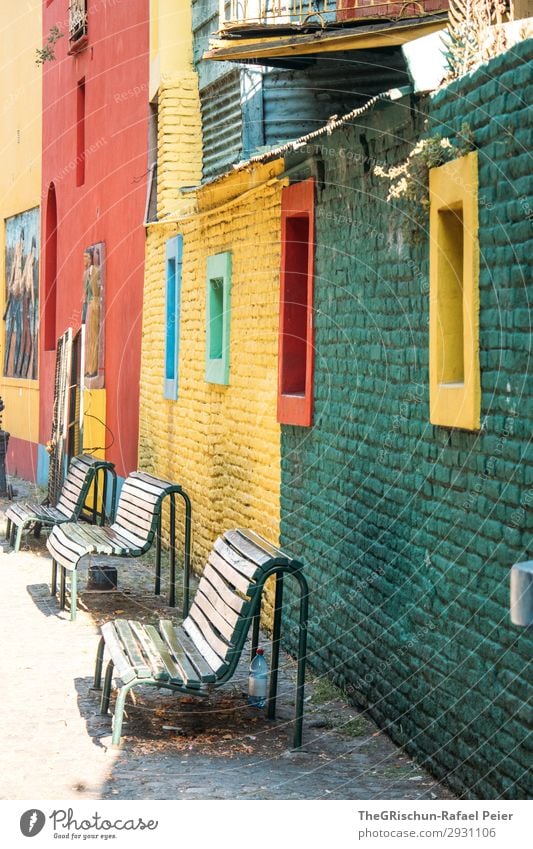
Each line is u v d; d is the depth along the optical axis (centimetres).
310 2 1054
